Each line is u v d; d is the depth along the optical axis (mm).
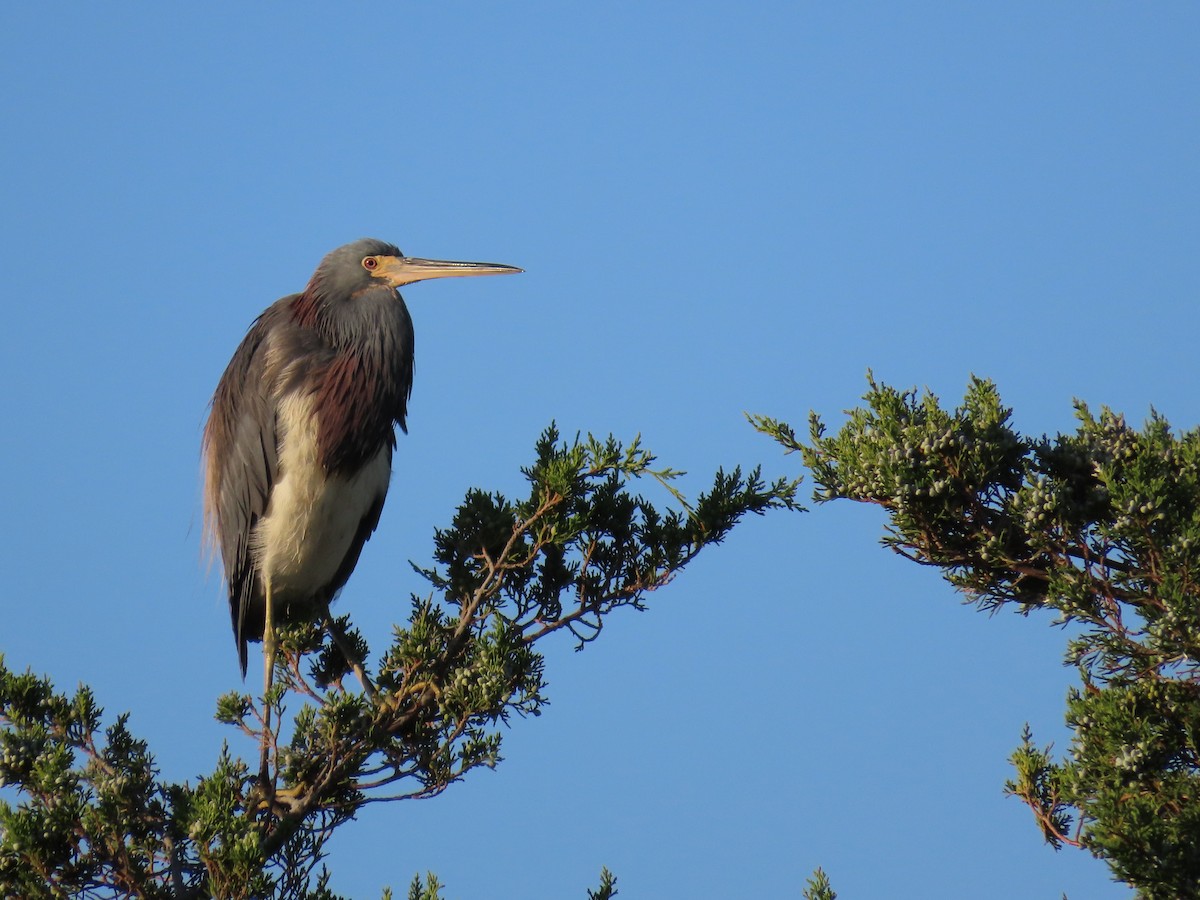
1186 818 8781
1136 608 9898
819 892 9469
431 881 10055
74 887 9828
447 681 11625
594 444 11617
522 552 11930
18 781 10188
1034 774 10062
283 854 10297
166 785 10406
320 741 11141
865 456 10562
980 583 10758
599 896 10477
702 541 11797
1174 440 10531
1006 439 10477
